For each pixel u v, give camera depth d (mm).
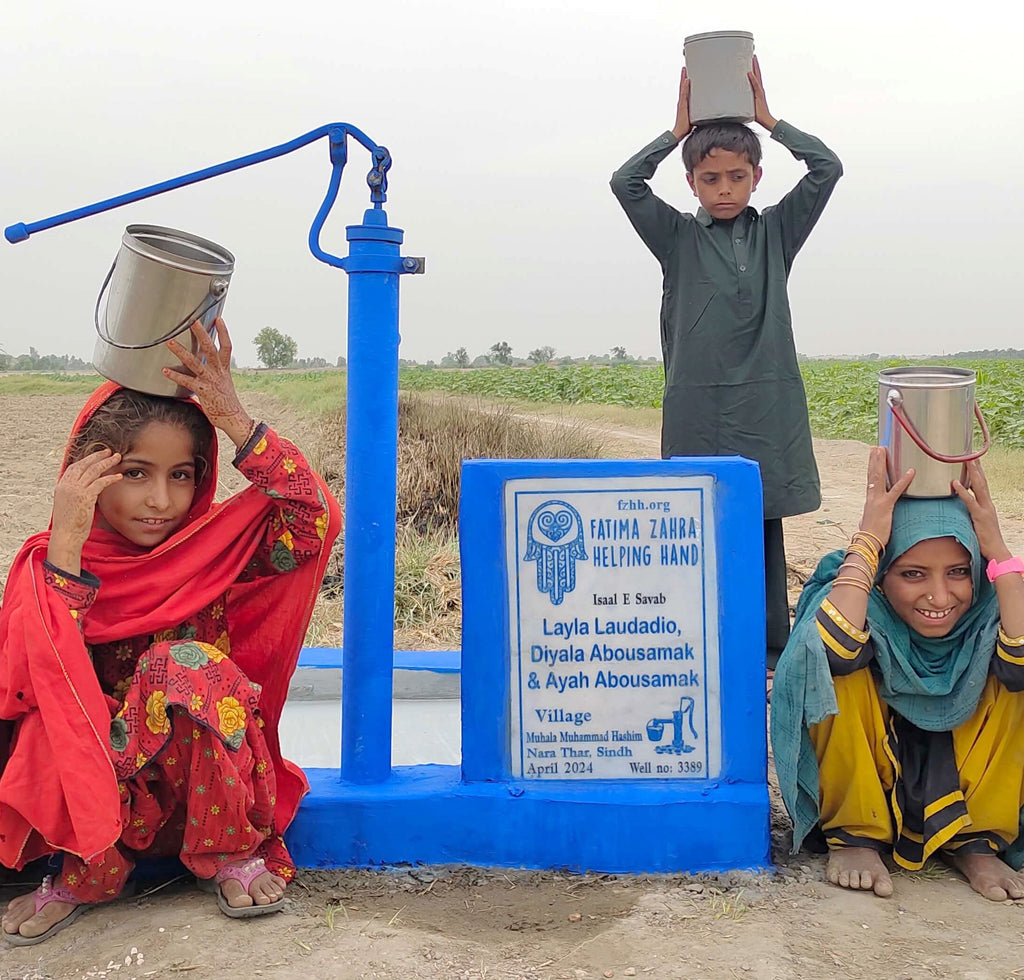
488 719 3076
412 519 8500
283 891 2734
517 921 2666
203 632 2914
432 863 3014
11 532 9094
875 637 2920
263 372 79375
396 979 2355
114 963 2428
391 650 3098
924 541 2896
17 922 2617
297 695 4438
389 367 3002
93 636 2742
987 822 2973
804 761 3010
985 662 2904
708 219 4148
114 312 2713
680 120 4078
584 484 3070
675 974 2391
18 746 2576
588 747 3090
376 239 2969
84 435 2807
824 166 3994
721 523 3076
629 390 34719
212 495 3051
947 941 2578
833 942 2564
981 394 23812
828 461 15438
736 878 2934
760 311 4082
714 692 3086
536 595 3078
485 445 10117
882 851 3125
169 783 2682
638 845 2984
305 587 2982
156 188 2988
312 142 2973
